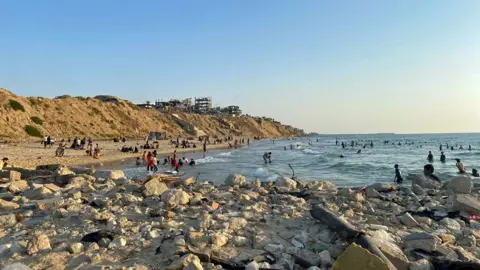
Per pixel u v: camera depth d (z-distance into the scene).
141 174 28.23
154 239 6.93
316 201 11.84
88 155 40.44
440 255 6.30
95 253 6.04
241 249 6.52
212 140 118.38
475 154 59.81
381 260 4.96
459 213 9.84
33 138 63.69
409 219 8.72
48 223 8.37
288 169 35.47
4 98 68.12
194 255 5.63
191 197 11.06
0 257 6.05
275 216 8.97
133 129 101.25
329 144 117.12
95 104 98.06
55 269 5.40
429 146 95.62
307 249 6.58
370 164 40.69
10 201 11.23
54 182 16.33
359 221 8.70
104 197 11.40
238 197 11.98
